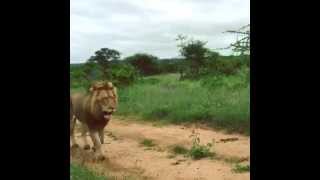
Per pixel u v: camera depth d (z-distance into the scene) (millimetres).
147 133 12742
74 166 8641
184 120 13859
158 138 11984
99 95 10031
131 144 11492
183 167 9141
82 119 10375
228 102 14688
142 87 21484
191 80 23859
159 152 10484
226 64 21766
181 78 25266
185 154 10141
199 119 13633
